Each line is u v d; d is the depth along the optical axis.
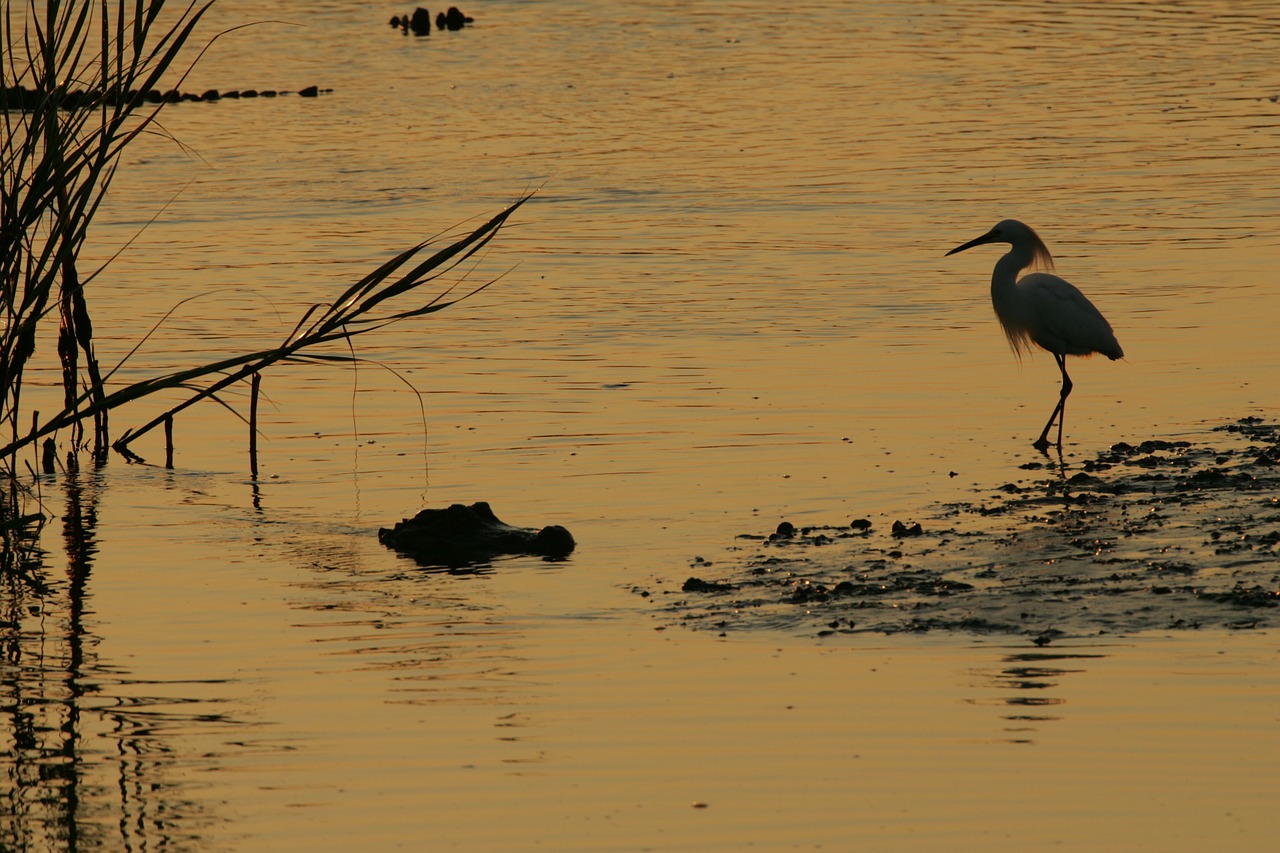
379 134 40.16
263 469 16.30
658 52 56.00
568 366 20.31
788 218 30.19
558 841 8.21
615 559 13.06
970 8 67.62
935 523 13.71
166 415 16.91
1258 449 15.85
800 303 23.70
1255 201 30.84
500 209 31.06
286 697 10.24
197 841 8.27
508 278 25.64
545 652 10.96
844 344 21.31
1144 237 27.86
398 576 12.84
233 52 56.34
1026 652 10.65
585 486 15.36
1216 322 21.92
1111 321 22.12
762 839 8.20
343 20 65.62
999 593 11.78
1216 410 17.67
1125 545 12.77
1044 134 39.47
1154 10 66.12
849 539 13.30
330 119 42.69
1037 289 17.33
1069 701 9.83
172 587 12.66
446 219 30.11
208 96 46.66
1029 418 17.69
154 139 39.41
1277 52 53.56
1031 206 30.81
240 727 9.74
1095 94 45.81
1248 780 8.76
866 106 44.22
